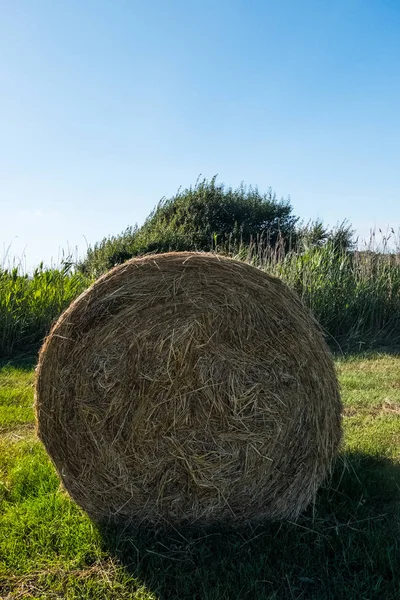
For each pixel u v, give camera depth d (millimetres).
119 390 2881
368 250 9547
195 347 2865
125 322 2916
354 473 3424
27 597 2398
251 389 2902
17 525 2914
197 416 2854
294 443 3000
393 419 4695
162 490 2900
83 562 2656
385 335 8578
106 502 2982
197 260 3016
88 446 2941
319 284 8602
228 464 2889
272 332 2979
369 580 2512
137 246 15938
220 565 2629
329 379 3113
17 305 8328
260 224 19156
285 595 2445
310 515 3104
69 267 9742
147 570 2598
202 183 19156
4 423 4734
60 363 2980
